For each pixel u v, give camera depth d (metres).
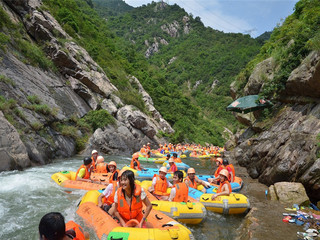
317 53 10.21
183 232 4.18
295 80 11.31
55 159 13.93
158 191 6.90
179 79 124.69
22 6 20.05
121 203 4.28
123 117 24.42
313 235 5.00
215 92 108.12
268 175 9.82
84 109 20.44
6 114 11.42
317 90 10.06
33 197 6.95
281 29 18.83
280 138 10.30
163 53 155.00
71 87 20.80
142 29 176.00
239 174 12.66
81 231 3.15
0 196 6.82
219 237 5.13
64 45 21.86
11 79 13.54
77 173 8.15
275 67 15.44
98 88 23.20
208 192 8.08
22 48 16.97
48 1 28.19
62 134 15.91
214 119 86.62
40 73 17.53
